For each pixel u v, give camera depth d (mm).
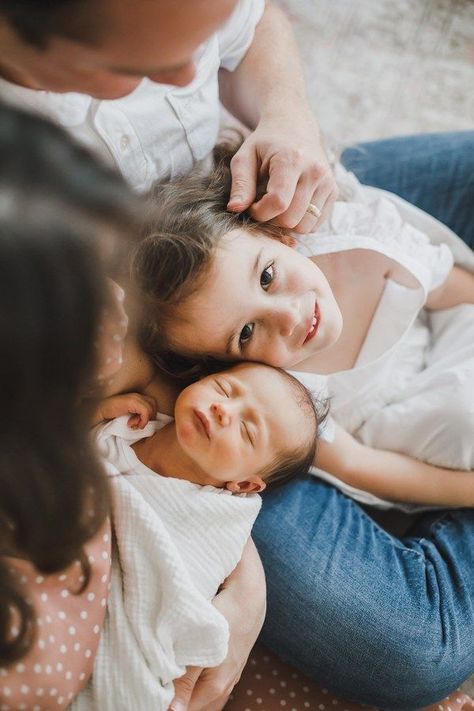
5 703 702
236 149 1132
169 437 979
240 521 936
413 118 1845
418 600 1025
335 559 1038
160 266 936
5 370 456
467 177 1308
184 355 1039
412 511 1210
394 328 1202
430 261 1238
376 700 1045
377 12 1971
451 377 1173
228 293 980
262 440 944
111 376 657
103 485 604
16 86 770
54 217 453
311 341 1026
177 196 1028
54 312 457
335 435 1131
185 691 848
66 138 505
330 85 1871
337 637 1002
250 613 929
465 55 1937
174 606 825
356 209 1232
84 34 552
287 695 1067
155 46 568
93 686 801
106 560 794
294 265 1022
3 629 637
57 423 517
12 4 530
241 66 1180
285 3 1963
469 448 1142
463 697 1113
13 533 586
